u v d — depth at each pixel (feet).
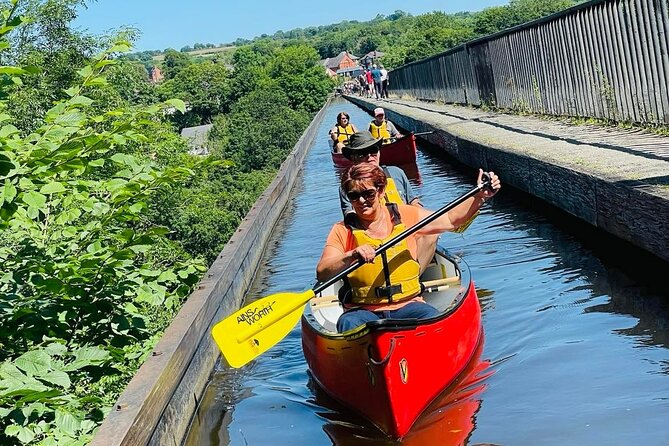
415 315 21.20
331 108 236.02
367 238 21.49
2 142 18.29
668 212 24.77
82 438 17.04
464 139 55.98
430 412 20.10
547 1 348.38
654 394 19.10
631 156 34.22
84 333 22.58
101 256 21.47
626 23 43.65
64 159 19.39
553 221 38.75
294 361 26.20
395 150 63.72
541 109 62.34
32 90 69.72
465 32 363.97
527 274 30.86
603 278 28.78
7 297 20.51
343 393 21.02
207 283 28.30
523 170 41.29
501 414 19.36
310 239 44.83
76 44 81.61
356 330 18.80
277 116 299.17
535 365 21.97
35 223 22.71
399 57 392.88
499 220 40.91
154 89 102.47
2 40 19.52
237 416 22.30
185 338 22.33
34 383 16.53
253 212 44.45
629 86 44.27
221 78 433.07
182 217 105.40
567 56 54.29
